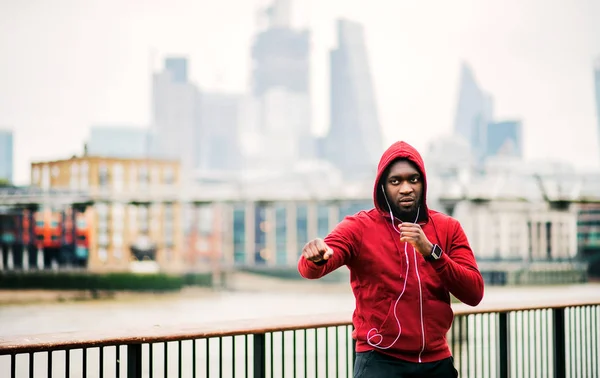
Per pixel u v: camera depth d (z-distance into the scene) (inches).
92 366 704.4
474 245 4744.1
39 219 4808.1
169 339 163.0
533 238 5009.8
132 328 171.3
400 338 129.8
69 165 4936.0
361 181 3479.3
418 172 133.2
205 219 5561.0
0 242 4753.9
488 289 3299.7
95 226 4712.1
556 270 3703.3
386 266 130.6
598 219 5275.6
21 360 797.2
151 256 4820.4
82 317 2182.6
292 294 3230.8
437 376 131.0
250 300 2913.4
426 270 130.3
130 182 4931.1
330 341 816.3
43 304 2714.1
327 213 5457.7
